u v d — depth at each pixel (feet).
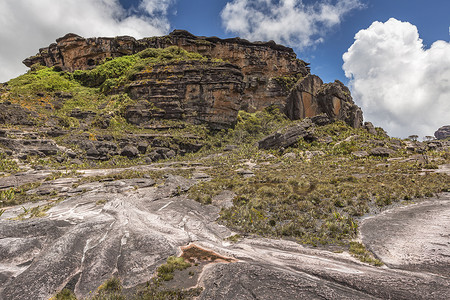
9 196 80.33
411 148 183.11
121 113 248.11
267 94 378.32
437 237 38.47
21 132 163.94
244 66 391.65
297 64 420.36
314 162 152.87
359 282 26.81
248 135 276.00
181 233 47.16
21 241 39.99
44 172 122.42
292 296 24.61
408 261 32.19
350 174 110.01
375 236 41.70
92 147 175.94
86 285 29.86
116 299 26.68
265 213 59.88
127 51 351.87
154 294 27.07
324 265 32.68
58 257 35.06
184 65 274.16
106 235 46.03
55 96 264.11
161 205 71.72
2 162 124.16
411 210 55.36
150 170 147.23
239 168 151.94
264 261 34.71
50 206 70.08
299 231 46.11
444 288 24.84
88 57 351.67
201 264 34.76
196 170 149.59
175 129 245.45
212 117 264.52
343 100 296.10
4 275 31.32
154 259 36.09
